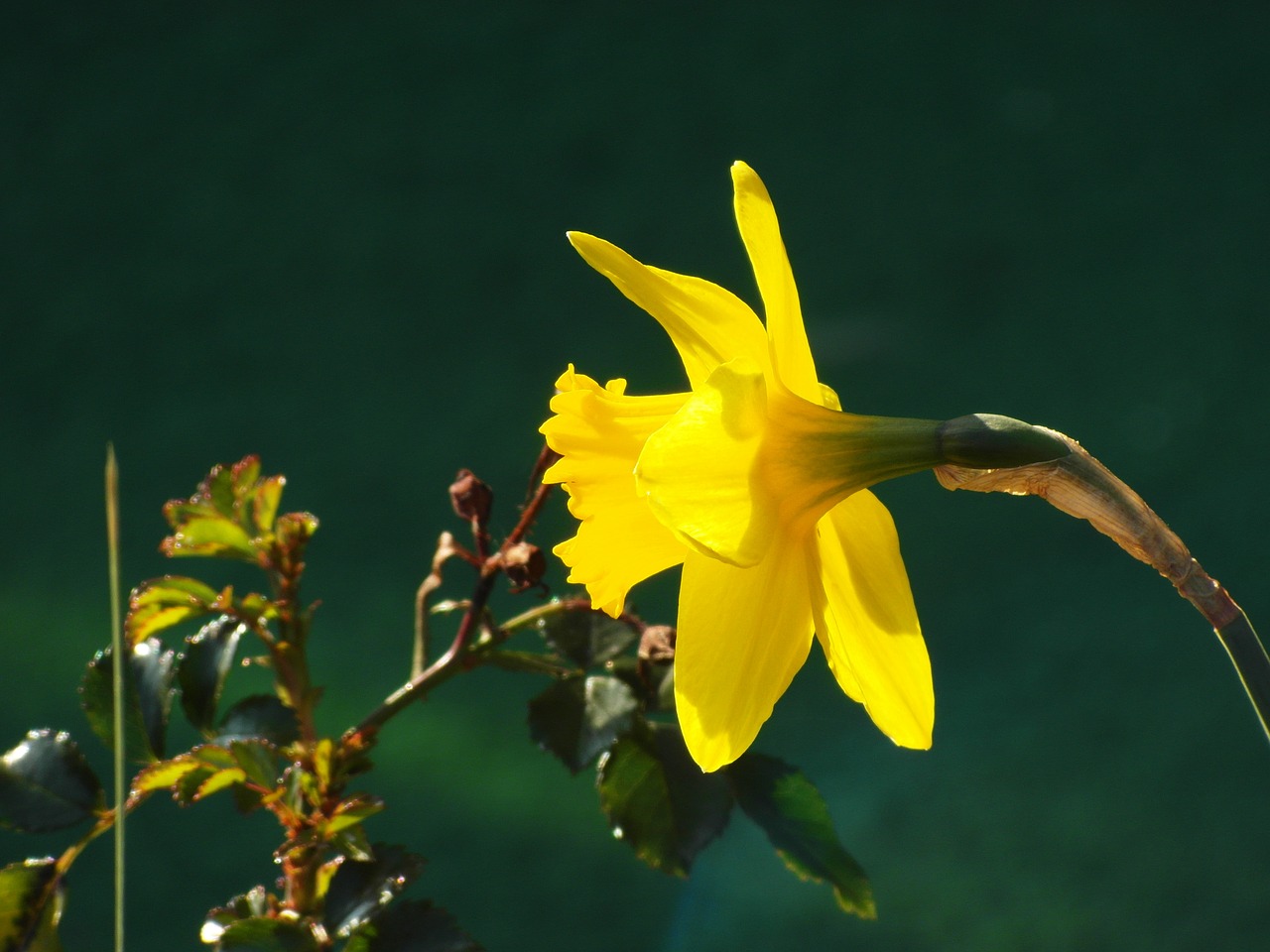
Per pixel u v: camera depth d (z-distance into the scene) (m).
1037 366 2.69
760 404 0.66
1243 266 2.93
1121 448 2.42
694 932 1.49
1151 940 1.44
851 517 0.68
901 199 3.23
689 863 0.69
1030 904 1.50
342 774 0.69
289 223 3.14
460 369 2.69
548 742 0.69
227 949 0.67
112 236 3.11
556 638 0.71
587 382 0.69
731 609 0.67
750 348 0.67
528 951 1.46
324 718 1.76
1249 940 1.42
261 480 0.70
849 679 0.68
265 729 0.70
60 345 2.76
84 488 2.34
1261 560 2.06
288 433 2.49
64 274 2.98
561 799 1.67
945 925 1.49
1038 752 1.72
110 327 2.80
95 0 3.90
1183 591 0.66
